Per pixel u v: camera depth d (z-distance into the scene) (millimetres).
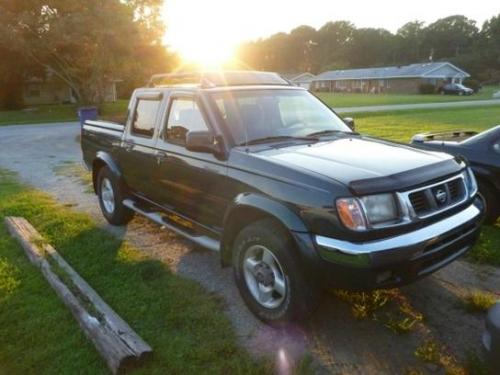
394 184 2930
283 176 3166
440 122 19297
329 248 2830
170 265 4539
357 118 21812
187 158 4070
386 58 117125
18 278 4254
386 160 3307
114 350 2926
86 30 24500
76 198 7461
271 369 2875
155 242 5180
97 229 5680
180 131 4277
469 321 3377
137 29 26094
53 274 4121
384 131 15836
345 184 2850
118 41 25219
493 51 85375
